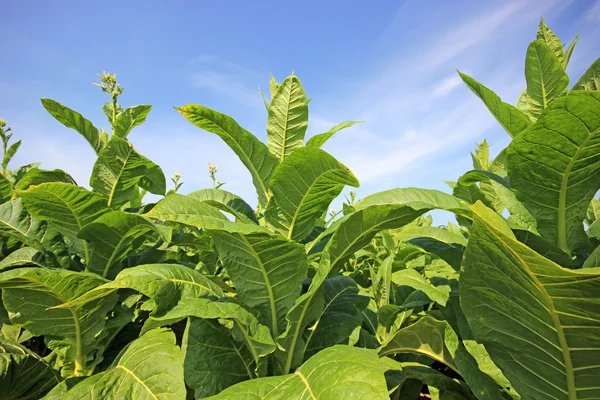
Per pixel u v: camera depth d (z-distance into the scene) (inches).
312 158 59.2
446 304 76.7
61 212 77.2
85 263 86.4
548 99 74.0
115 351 84.7
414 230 85.7
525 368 53.2
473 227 46.0
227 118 67.8
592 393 49.8
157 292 55.6
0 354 73.5
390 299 95.0
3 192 102.3
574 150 51.4
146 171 88.3
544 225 61.2
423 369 79.5
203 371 62.6
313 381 48.8
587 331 45.3
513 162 56.8
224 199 92.8
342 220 62.5
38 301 69.1
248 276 63.9
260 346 61.3
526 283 45.4
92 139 93.0
